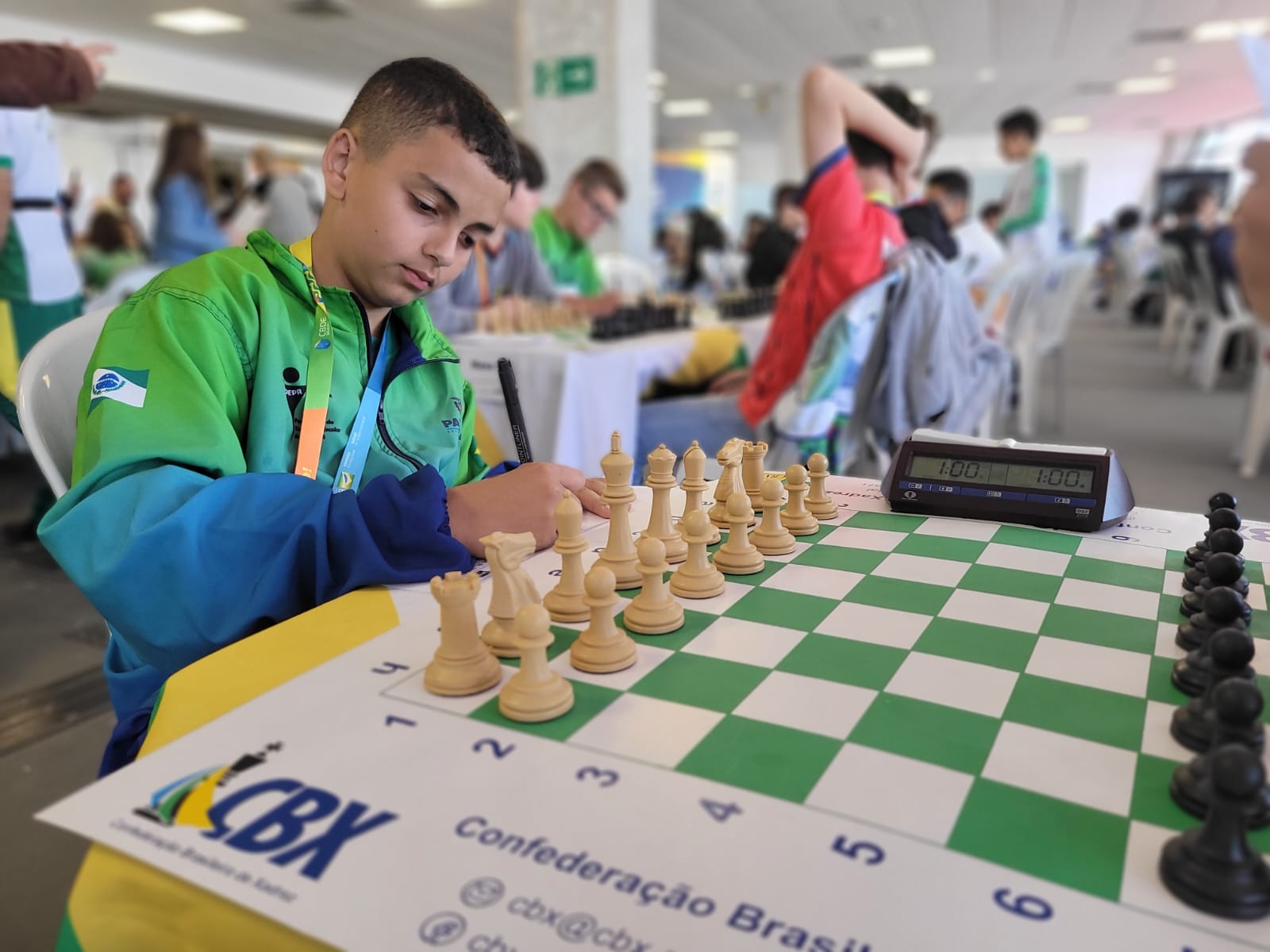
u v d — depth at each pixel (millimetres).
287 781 549
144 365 970
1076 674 686
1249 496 3900
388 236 1059
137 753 817
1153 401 6270
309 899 451
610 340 2902
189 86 10656
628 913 437
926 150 2459
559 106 5770
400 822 508
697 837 491
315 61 11039
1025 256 4465
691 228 8977
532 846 486
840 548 992
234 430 1044
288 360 1122
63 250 3047
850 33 10055
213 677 693
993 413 3131
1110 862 472
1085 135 20484
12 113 2754
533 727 610
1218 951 411
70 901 492
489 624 765
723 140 21141
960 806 519
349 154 1090
